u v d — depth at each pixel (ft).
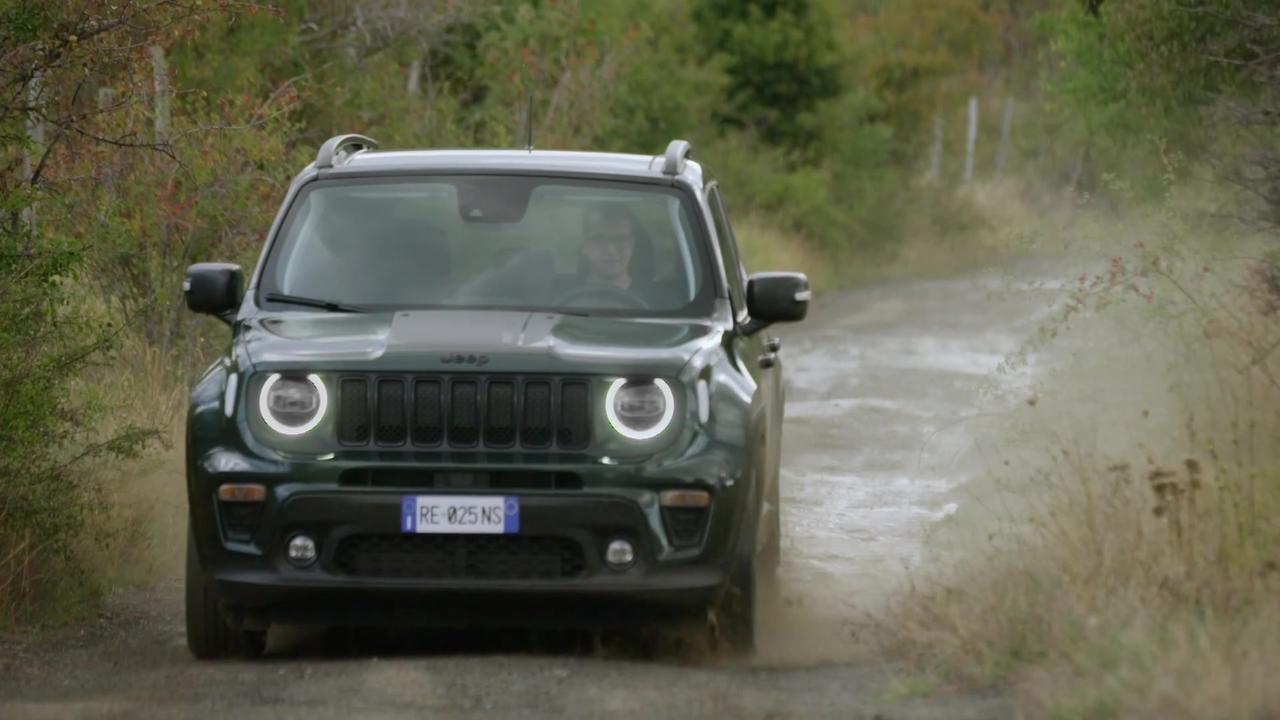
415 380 56.24
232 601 56.13
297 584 55.42
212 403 57.41
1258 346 76.54
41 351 69.72
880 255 268.62
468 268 63.26
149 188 99.66
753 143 269.03
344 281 63.16
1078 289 86.07
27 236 69.46
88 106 92.02
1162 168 106.83
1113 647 48.73
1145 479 64.44
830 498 93.91
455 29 187.52
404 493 55.21
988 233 276.41
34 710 49.60
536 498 55.16
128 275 102.01
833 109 279.08
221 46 138.41
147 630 64.64
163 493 82.12
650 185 65.57
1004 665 51.62
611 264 63.41
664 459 55.88
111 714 48.93
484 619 56.29
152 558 75.46
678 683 52.60
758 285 62.85
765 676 54.29
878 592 71.87
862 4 405.80
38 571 67.10
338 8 158.20
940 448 105.81
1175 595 52.49
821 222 258.57
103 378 89.92
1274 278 79.61
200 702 50.34
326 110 152.46
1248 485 60.54
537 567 55.83
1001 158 368.07
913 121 385.09
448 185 65.51
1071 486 69.56
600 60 198.08
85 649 61.16
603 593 55.26
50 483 67.67
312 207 65.36
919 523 87.25
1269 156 87.40
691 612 56.13
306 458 55.88
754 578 58.13
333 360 56.49
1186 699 44.21
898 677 52.70
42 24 75.92
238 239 105.81
